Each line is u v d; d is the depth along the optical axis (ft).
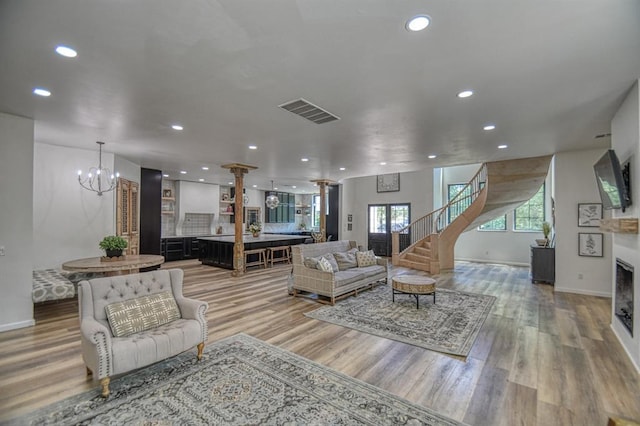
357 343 11.30
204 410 7.36
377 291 19.10
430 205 34.63
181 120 12.71
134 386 8.34
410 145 16.99
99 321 8.89
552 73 8.62
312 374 9.05
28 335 11.80
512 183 22.07
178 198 33.32
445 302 16.66
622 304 11.32
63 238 17.53
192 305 10.08
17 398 7.79
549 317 14.23
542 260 21.21
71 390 8.14
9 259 12.37
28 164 12.65
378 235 38.52
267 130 14.15
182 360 9.84
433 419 7.11
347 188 39.34
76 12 5.93
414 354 10.43
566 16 6.12
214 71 8.49
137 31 6.61
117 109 11.41
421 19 6.23
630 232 9.66
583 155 18.47
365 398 7.89
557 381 8.76
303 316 14.30
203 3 5.72
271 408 7.44
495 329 12.74
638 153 9.36
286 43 7.10
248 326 13.00
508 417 7.19
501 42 7.08
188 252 33.32
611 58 7.80
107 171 19.16
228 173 28.66
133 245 23.04
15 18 6.08
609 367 9.55
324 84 9.31
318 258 18.08
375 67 8.27
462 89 9.66
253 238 30.14
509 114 11.94
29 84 9.29
